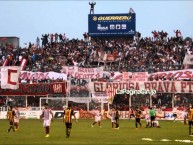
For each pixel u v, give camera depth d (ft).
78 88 238.07
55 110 238.48
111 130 141.90
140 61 311.27
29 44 343.05
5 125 173.06
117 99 247.50
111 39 358.84
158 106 244.22
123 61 313.53
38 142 95.14
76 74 246.68
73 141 97.71
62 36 352.08
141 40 342.44
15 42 374.43
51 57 319.68
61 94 239.91
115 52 316.19
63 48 338.13
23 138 107.04
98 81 243.19
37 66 295.69
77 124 181.47
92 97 231.91
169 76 241.14
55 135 117.50
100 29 359.87
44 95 240.12
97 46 338.75
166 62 306.14
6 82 229.45
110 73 249.75
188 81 229.66
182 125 176.14
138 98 245.24
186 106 236.84
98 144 90.17
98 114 164.04
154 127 159.53
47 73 250.57
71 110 109.60
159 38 343.87
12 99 256.11
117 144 90.43
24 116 239.91
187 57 280.92
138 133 126.82
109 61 314.35
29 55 322.96
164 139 104.42
